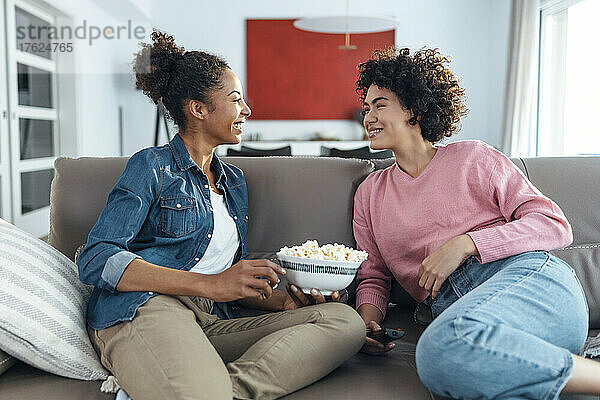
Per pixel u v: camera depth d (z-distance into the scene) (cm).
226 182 172
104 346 132
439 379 117
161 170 151
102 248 137
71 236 181
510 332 116
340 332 136
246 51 729
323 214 184
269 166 190
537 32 538
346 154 350
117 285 134
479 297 129
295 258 146
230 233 163
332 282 146
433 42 721
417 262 169
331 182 187
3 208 498
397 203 170
